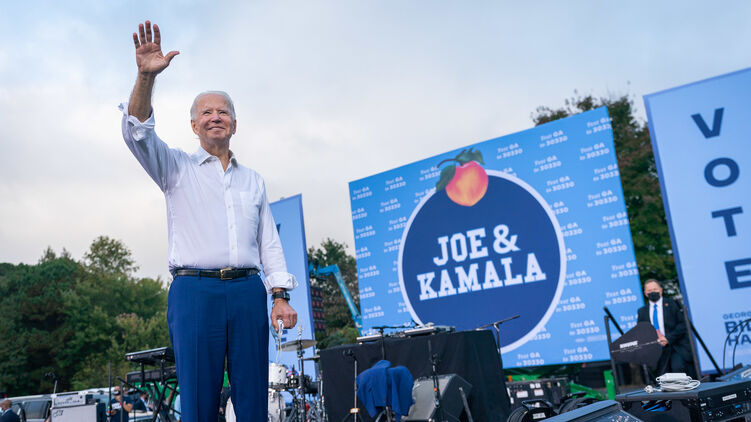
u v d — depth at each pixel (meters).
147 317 44.41
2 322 36.00
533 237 10.62
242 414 1.94
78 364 36.97
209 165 2.13
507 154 11.09
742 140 8.99
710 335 8.87
